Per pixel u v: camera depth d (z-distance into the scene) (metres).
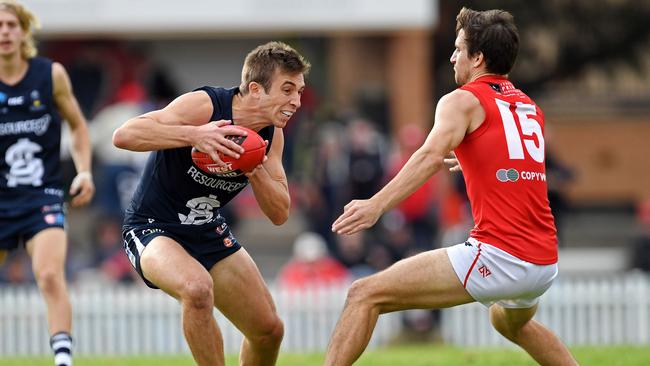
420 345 48.81
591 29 79.25
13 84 27.66
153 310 48.72
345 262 52.84
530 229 21.56
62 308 26.02
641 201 80.50
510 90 22.14
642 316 48.78
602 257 66.50
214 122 21.34
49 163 27.91
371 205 20.78
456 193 59.25
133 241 22.75
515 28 22.30
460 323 49.22
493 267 21.34
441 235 57.62
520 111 21.94
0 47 27.27
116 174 58.06
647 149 81.69
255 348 23.73
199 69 73.38
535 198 21.66
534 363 30.52
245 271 23.11
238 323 23.34
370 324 21.64
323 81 72.69
